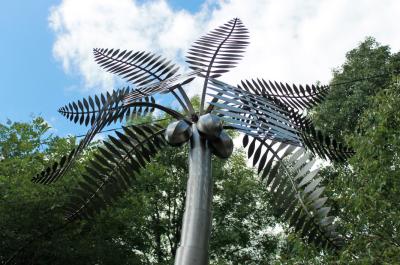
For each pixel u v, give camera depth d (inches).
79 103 105.0
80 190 103.7
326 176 366.6
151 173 444.5
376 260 236.4
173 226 556.4
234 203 562.3
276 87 114.4
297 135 103.3
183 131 87.7
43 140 366.9
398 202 257.6
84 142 88.4
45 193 308.5
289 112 111.0
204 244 77.7
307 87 114.7
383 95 297.3
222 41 111.8
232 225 560.7
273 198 102.6
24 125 360.8
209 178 84.7
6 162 325.4
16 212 302.2
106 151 104.3
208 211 81.4
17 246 294.0
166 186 535.8
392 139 266.4
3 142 353.1
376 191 257.9
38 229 303.9
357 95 465.1
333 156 112.2
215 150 88.3
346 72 525.0
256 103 98.5
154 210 543.5
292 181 99.7
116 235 370.9
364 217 249.3
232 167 582.6
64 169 95.8
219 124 87.3
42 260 314.3
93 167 104.3
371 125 300.2
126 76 116.1
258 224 565.3
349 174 275.4
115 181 105.0
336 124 472.7
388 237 246.5
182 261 75.5
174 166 569.9
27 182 308.8
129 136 104.9
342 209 278.5
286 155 102.2
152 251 535.8
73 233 329.1
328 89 116.3
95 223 343.9
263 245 562.9
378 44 541.3
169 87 98.7
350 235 274.1
